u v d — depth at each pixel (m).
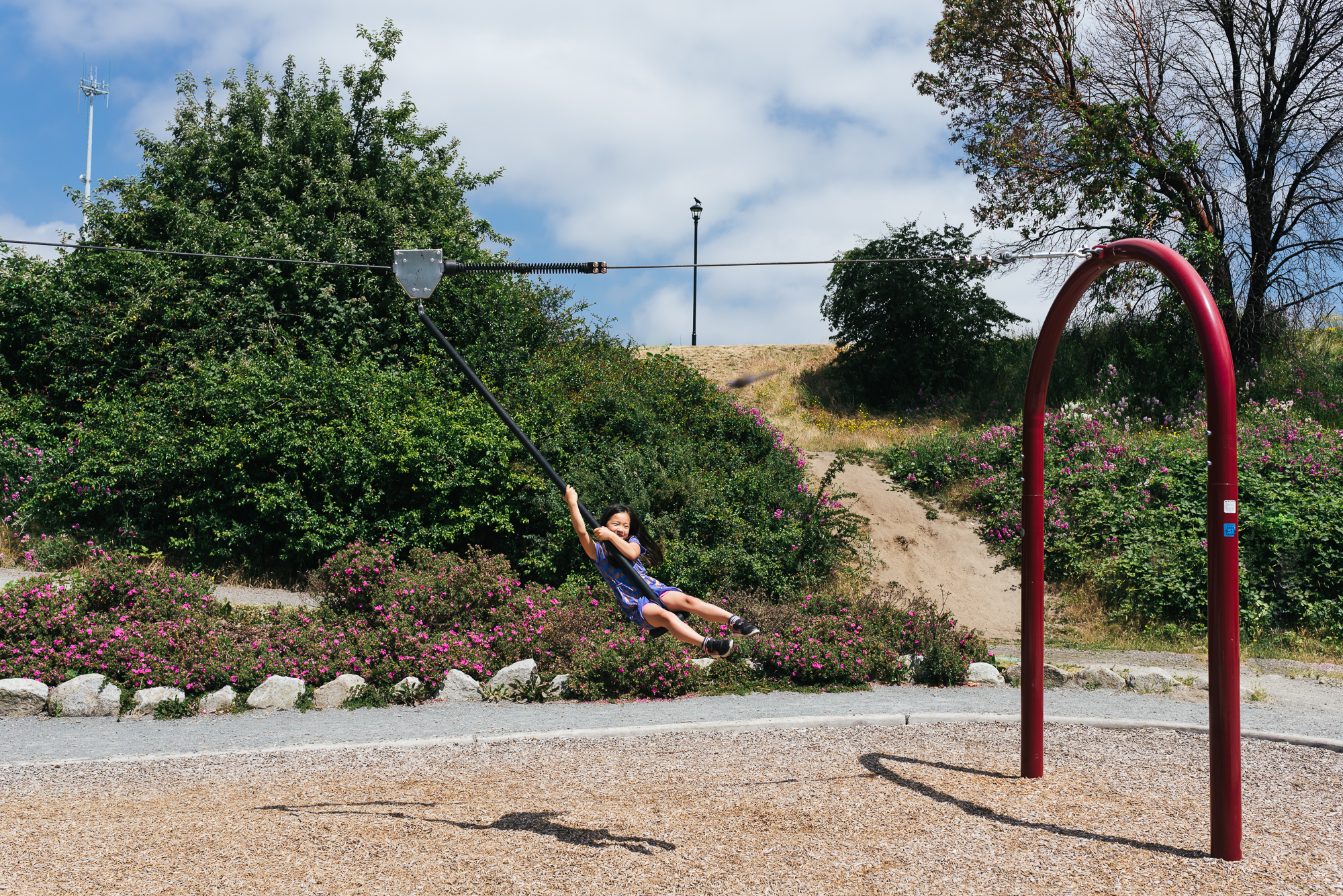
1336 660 11.78
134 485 14.40
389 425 14.02
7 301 17.09
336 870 4.17
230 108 20.78
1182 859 4.41
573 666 8.91
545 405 15.69
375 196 19.42
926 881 4.09
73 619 8.77
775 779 5.77
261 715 7.87
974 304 25.02
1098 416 19.61
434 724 7.40
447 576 9.73
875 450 20.61
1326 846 4.63
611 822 4.88
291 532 13.76
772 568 13.33
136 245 19.14
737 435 16.58
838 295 25.91
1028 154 22.00
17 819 4.97
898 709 7.74
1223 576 4.55
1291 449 16.23
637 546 5.23
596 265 6.25
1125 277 21.64
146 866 4.19
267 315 17.30
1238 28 20.67
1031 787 5.61
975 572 15.77
